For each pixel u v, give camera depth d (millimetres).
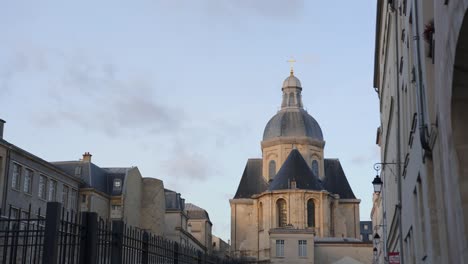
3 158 40344
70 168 57875
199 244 82750
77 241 10883
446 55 9414
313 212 93875
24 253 10500
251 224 99750
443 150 10477
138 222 63656
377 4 31609
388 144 34219
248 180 108125
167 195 73062
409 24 16578
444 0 9359
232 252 88688
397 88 22391
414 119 15523
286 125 105188
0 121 41000
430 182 13609
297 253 83000
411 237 19578
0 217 11336
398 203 23219
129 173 61688
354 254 84062
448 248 10844
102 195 58312
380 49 36906
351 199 102000
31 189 44500
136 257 13336
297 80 110562
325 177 105875
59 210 10109
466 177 9297
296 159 98000
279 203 94250
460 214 9312
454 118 9406
